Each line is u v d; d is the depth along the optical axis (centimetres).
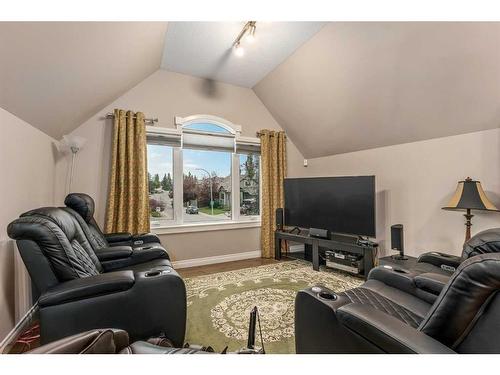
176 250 359
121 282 146
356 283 291
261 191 420
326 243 337
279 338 182
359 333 96
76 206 230
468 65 211
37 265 139
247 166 429
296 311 132
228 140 397
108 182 317
